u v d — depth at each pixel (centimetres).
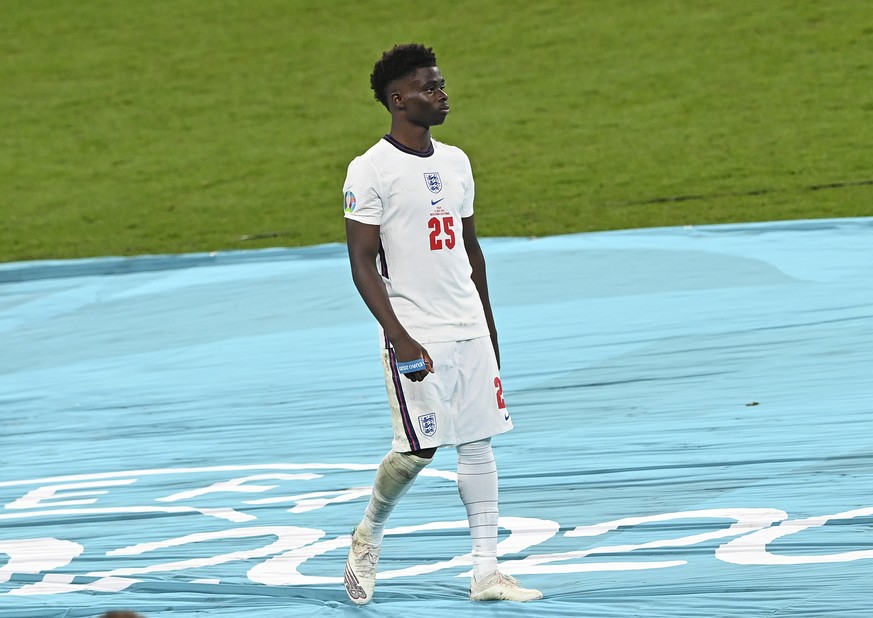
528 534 1767
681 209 6006
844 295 3161
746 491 1853
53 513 2106
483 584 1480
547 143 7875
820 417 2209
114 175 8238
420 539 1788
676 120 8031
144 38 11094
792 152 6969
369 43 10444
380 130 8694
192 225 6825
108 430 2719
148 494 2183
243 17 11331
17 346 3747
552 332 3158
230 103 9575
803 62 8800
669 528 1730
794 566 1529
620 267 3825
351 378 2941
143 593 1633
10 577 1741
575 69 9344
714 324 3027
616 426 2308
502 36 10206
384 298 1437
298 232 6400
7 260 6312
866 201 5694
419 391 1450
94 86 10194
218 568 1730
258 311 3806
